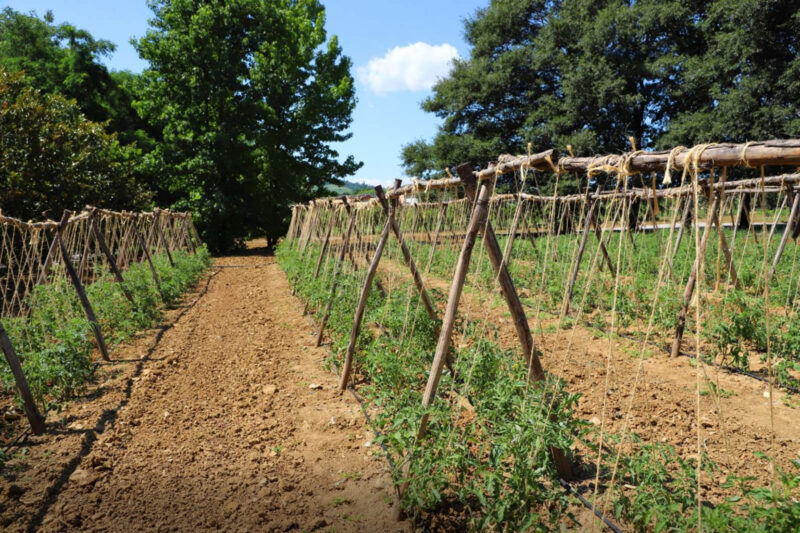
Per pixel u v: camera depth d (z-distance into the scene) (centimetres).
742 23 2283
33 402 497
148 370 688
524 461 313
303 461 446
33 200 1501
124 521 354
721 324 623
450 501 363
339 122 3166
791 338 590
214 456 455
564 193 2636
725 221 2244
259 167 3031
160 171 2661
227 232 2809
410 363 515
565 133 2864
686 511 301
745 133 2281
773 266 924
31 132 1513
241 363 733
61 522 350
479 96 3056
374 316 658
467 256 370
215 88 2619
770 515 233
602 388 580
